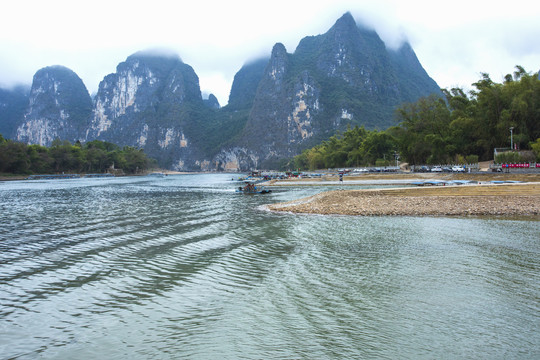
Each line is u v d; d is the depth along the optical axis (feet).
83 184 366.02
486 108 274.77
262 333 35.58
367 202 125.80
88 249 68.13
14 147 483.10
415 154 333.42
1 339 35.06
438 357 31.24
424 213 107.76
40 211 128.26
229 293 45.27
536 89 250.98
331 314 39.29
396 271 52.75
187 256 62.39
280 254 62.95
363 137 510.17
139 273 53.36
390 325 36.76
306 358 31.50
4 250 67.72
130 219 106.22
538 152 218.59
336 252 63.87
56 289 47.39
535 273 50.88
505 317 38.01
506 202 114.52
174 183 393.29
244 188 215.92
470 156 272.10
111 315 39.75
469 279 48.91
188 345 33.73
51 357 32.17
